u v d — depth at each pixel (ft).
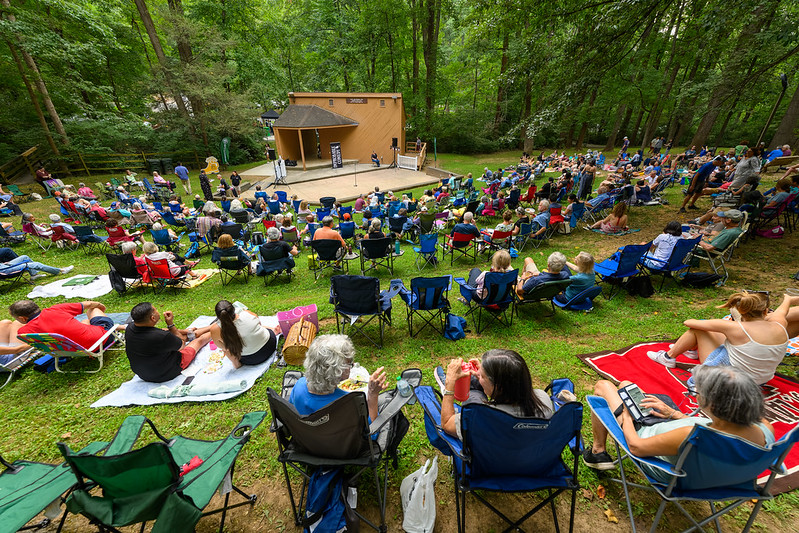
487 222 34.53
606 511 7.37
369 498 7.84
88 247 29.04
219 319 11.65
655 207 31.83
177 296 20.03
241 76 84.53
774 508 7.30
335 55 85.10
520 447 5.99
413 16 80.89
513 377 6.02
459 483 6.59
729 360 9.14
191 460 7.16
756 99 40.42
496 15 27.89
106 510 5.82
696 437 5.30
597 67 20.44
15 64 50.08
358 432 6.39
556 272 14.10
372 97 72.13
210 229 27.81
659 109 71.00
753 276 17.37
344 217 32.65
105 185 49.19
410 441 9.33
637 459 6.31
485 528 7.16
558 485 6.24
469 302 15.43
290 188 58.08
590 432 9.36
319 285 21.36
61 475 7.01
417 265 23.85
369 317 16.15
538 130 22.99
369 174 69.26
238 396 11.23
